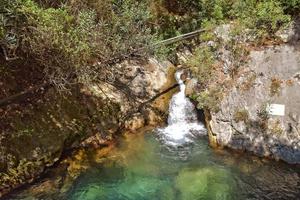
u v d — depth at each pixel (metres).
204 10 13.28
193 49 12.27
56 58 9.09
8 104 8.95
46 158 8.66
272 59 10.27
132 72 11.27
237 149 9.57
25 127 8.78
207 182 8.56
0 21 7.72
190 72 11.43
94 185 8.39
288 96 9.74
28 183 8.27
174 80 11.53
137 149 9.64
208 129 10.20
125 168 8.96
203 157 9.44
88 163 9.04
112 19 10.51
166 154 9.53
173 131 10.46
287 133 9.32
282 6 11.23
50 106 9.40
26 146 8.58
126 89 10.87
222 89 10.24
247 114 9.71
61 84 9.31
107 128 9.93
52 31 8.44
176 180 8.62
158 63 11.77
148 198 8.04
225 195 8.20
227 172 8.90
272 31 10.88
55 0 9.72
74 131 9.35
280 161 9.16
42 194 8.05
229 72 10.46
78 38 9.17
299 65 10.06
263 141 9.41
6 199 7.83
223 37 11.13
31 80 9.61
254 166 9.09
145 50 10.93
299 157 9.06
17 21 8.27
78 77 9.65
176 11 13.85
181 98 10.98
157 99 10.98
